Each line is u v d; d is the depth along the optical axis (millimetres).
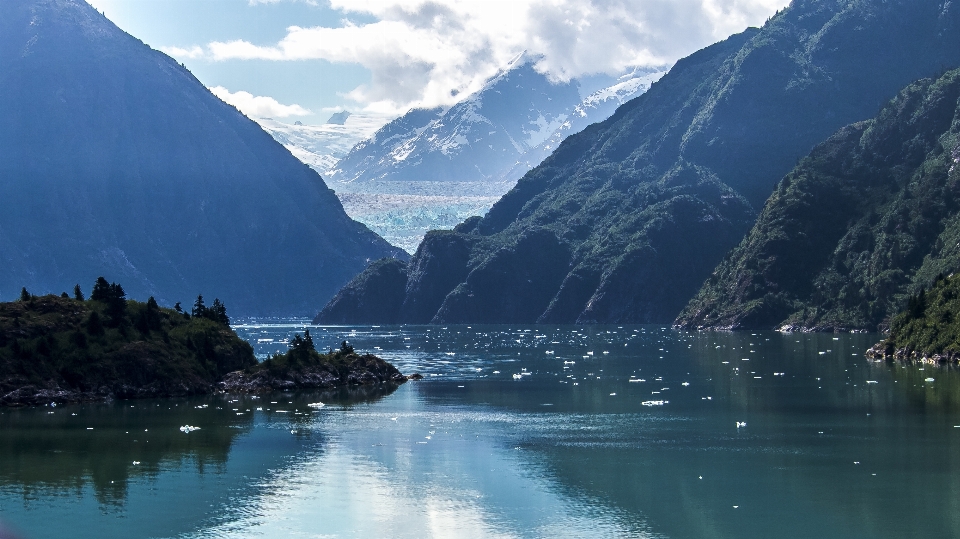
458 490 98875
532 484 100938
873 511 91938
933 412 135500
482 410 144125
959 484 99812
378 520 90188
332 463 109500
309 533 87125
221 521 90375
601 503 94750
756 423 131000
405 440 121188
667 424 131375
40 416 136250
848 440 119188
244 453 114188
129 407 144375
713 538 85562
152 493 98562
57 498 96938
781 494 97188
